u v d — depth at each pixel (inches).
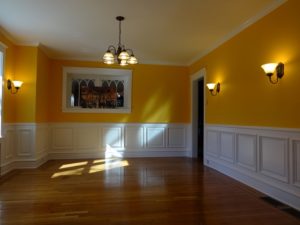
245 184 150.7
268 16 131.9
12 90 187.2
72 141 241.6
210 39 183.5
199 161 229.5
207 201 120.6
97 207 111.5
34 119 194.7
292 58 114.2
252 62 146.0
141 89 254.2
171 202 118.9
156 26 159.0
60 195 127.8
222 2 126.2
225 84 179.2
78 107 249.0
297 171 110.8
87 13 140.5
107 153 247.3
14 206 112.0
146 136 254.2
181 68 261.3
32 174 173.5
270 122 129.3
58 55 234.8
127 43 194.1
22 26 160.9
